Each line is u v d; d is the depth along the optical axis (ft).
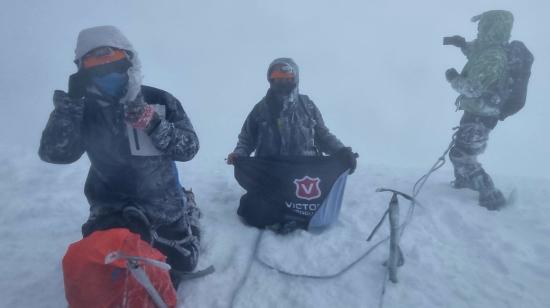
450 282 10.07
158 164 9.56
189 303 9.21
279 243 11.65
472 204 14.34
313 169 12.42
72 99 8.70
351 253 11.18
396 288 9.77
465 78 13.98
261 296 9.45
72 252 7.90
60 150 8.73
